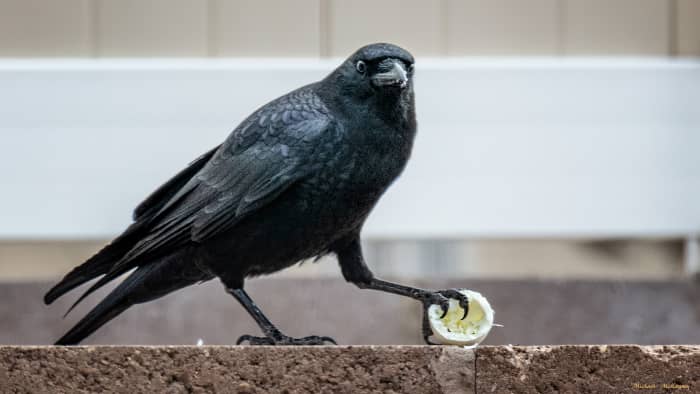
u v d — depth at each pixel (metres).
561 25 12.64
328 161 7.94
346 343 11.59
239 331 11.64
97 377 7.01
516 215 12.31
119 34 12.46
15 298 11.67
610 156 12.41
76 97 12.20
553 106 12.38
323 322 11.63
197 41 12.46
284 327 11.62
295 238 8.07
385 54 8.02
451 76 12.29
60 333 11.66
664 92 12.47
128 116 12.19
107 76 12.21
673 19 12.66
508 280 11.84
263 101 12.15
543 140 12.36
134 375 7.01
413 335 11.59
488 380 6.95
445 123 12.29
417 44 12.52
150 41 12.45
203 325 11.66
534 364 6.95
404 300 11.64
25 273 12.86
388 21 12.49
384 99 7.96
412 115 8.17
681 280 11.87
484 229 12.26
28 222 12.15
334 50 12.46
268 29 12.46
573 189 12.36
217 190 8.06
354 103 8.02
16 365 7.03
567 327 11.80
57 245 12.88
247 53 12.45
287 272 12.47
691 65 12.50
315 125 7.97
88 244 12.88
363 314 11.62
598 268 13.42
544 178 12.34
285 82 12.16
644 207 12.40
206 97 12.16
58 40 12.41
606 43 12.65
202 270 8.22
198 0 12.46
